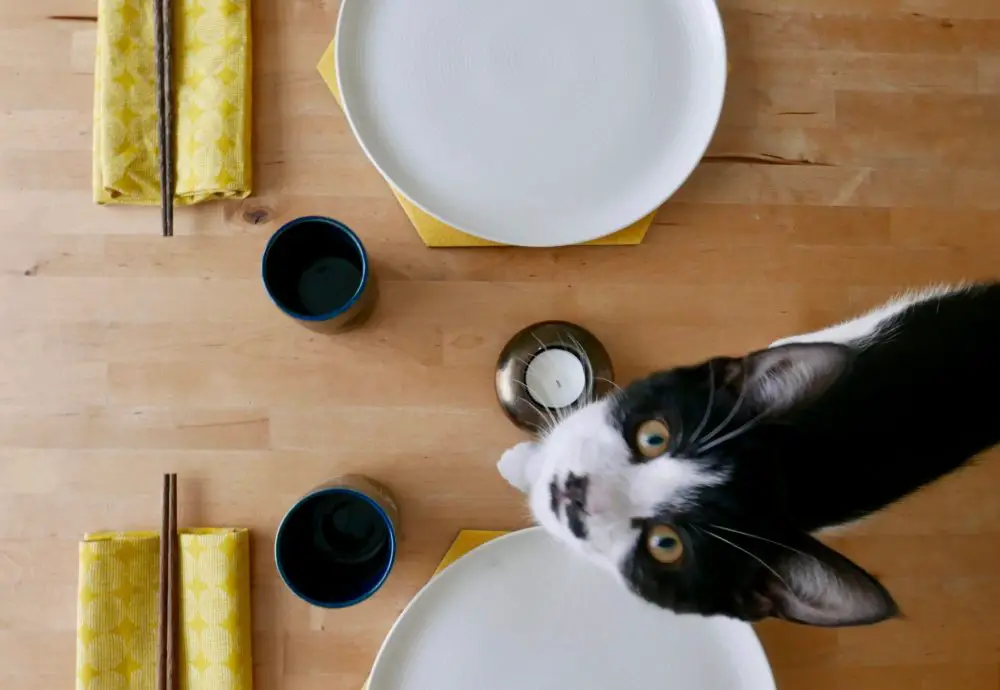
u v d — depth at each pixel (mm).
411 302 761
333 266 727
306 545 689
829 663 759
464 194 714
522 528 742
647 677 697
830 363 506
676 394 570
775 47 794
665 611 620
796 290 778
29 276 749
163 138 727
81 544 708
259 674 728
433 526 747
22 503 735
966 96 792
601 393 708
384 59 711
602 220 711
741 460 543
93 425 743
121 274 751
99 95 741
